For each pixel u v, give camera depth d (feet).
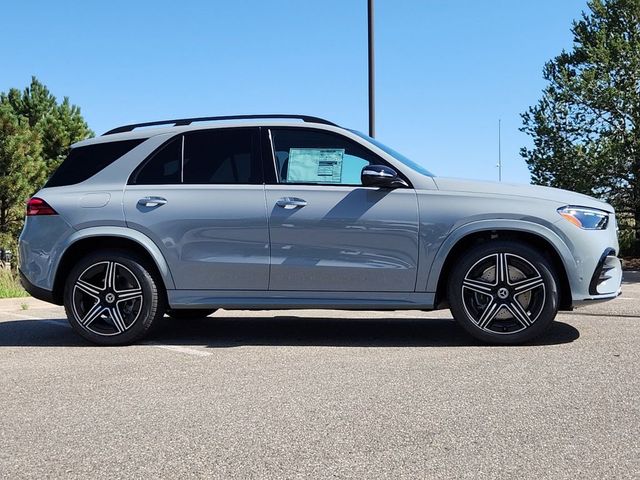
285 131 18.67
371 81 45.16
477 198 17.38
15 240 74.02
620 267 18.16
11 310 28.37
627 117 57.41
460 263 17.34
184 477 9.20
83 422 11.66
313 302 17.89
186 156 18.84
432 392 13.05
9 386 14.25
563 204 17.24
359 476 9.09
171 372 15.20
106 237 18.53
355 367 15.30
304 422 11.40
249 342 18.81
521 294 17.20
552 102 59.16
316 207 17.74
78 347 18.56
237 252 18.01
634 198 58.18
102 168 19.10
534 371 14.57
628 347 17.02
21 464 9.77
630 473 9.05
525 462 9.47
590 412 11.68
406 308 17.81
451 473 9.12
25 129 79.20
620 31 59.93
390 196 17.63
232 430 11.07
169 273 18.22
